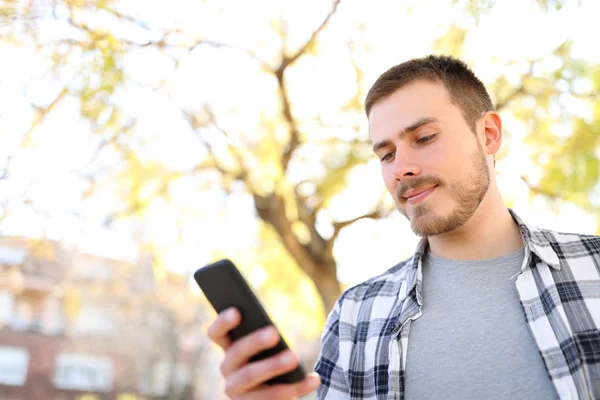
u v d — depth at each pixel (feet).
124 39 15.06
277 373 3.25
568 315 4.53
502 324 4.64
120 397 55.77
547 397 4.28
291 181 18.75
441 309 4.91
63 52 14.30
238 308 3.38
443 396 4.51
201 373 58.03
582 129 15.07
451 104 5.01
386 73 5.27
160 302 52.06
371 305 5.39
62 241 18.07
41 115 14.80
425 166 4.81
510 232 5.14
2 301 53.11
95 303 52.95
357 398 4.99
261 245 22.35
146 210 19.38
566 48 13.98
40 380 55.83
